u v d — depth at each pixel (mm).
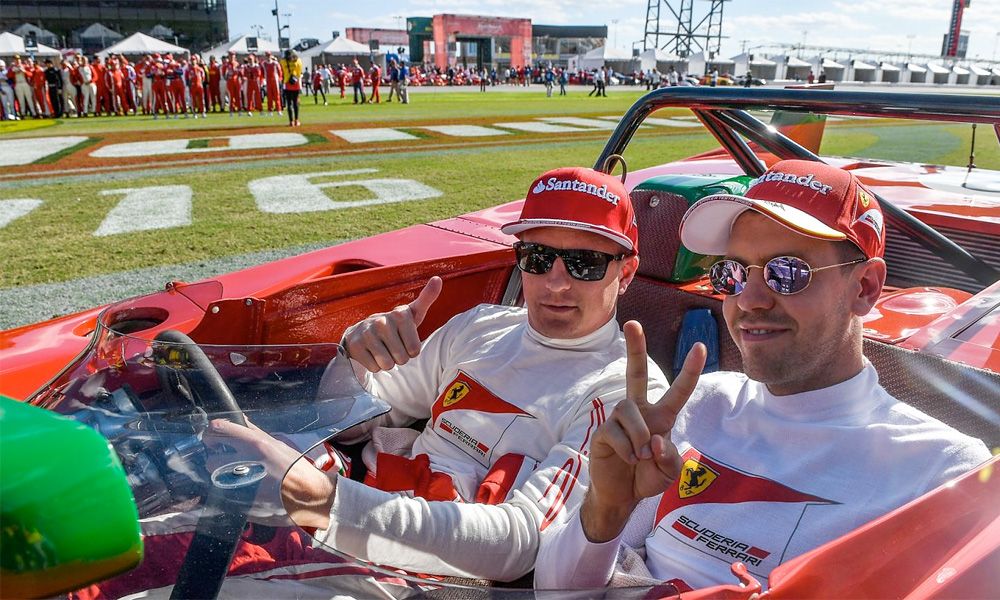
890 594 867
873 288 1177
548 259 1470
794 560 881
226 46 37094
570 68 60844
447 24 56875
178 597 809
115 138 13891
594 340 1529
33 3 54750
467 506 1200
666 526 1258
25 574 521
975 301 1545
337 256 2195
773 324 1170
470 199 7320
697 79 37312
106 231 5910
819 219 1128
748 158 2301
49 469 537
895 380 1442
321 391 1131
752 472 1222
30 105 20328
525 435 1493
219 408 1041
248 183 8461
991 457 1084
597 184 1482
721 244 1263
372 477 1524
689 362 908
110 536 544
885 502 1084
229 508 868
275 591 859
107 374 1130
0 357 1619
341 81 30500
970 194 2561
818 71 52375
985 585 879
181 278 4555
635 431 882
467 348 1692
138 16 57500
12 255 5164
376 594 902
